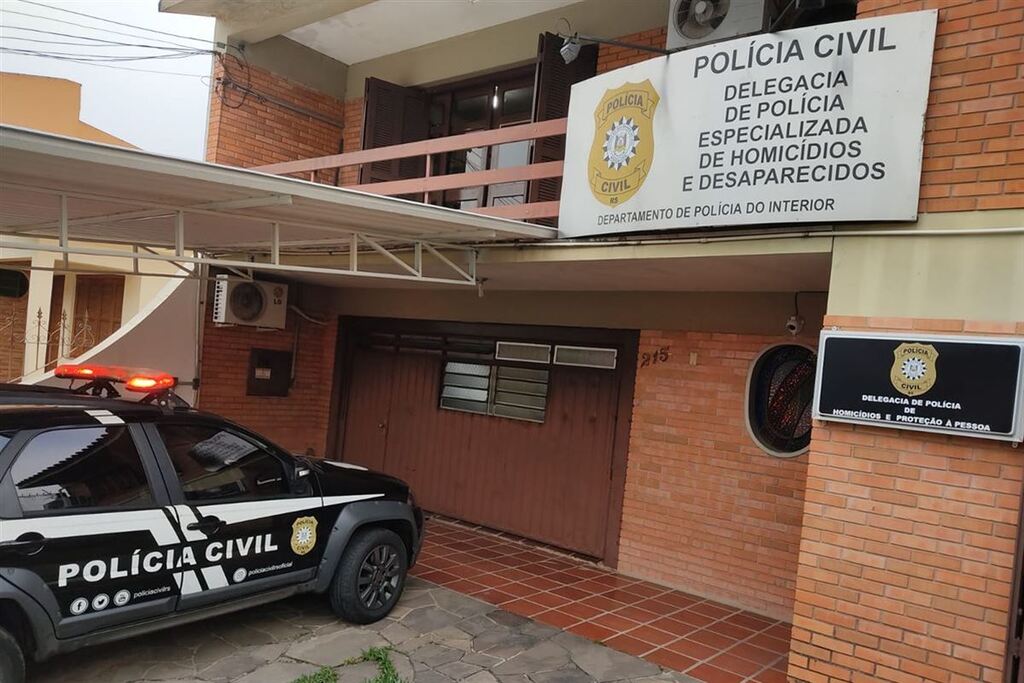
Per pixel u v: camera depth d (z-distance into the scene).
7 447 3.55
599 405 7.49
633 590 6.57
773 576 6.13
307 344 10.02
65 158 3.52
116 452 3.97
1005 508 3.82
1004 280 3.90
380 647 4.85
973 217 3.99
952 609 3.92
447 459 8.84
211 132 8.62
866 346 4.22
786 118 4.49
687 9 5.28
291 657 4.63
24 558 3.45
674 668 4.91
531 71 7.95
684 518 6.70
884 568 4.14
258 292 8.99
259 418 9.52
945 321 4.04
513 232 5.52
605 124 5.39
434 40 8.64
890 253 4.23
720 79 4.76
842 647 4.23
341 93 9.77
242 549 4.42
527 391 8.13
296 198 4.41
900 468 4.13
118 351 8.18
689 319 6.75
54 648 3.58
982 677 3.81
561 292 7.73
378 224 5.36
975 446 3.92
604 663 4.89
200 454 4.38
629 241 5.29
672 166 4.98
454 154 8.72
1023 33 3.89
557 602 6.07
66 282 11.43
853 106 4.28
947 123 4.08
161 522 4.00
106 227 6.21
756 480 6.31
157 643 4.70
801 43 4.45
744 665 5.05
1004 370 3.81
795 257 4.68
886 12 4.30
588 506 7.45
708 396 6.65
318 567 4.94
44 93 11.03
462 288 8.61
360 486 5.28
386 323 9.61
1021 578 3.66
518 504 8.06
